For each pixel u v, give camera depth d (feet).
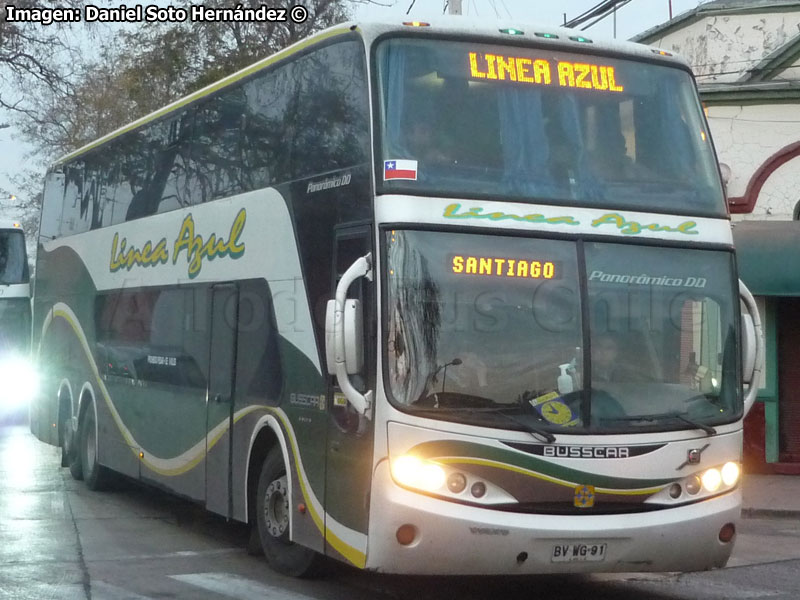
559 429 27.40
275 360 33.88
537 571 27.20
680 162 31.14
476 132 29.30
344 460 29.04
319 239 31.37
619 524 27.53
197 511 48.06
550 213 28.89
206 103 41.65
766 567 38.11
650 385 28.66
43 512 46.65
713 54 67.31
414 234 27.76
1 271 96.63
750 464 63.16
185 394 41.29
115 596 30.94
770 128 63.82
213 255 39.47
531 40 30.71
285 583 33.01
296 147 33.71
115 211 51.39
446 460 26.73
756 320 30.50
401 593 32.35
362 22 30.35
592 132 30.35
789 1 65.72
